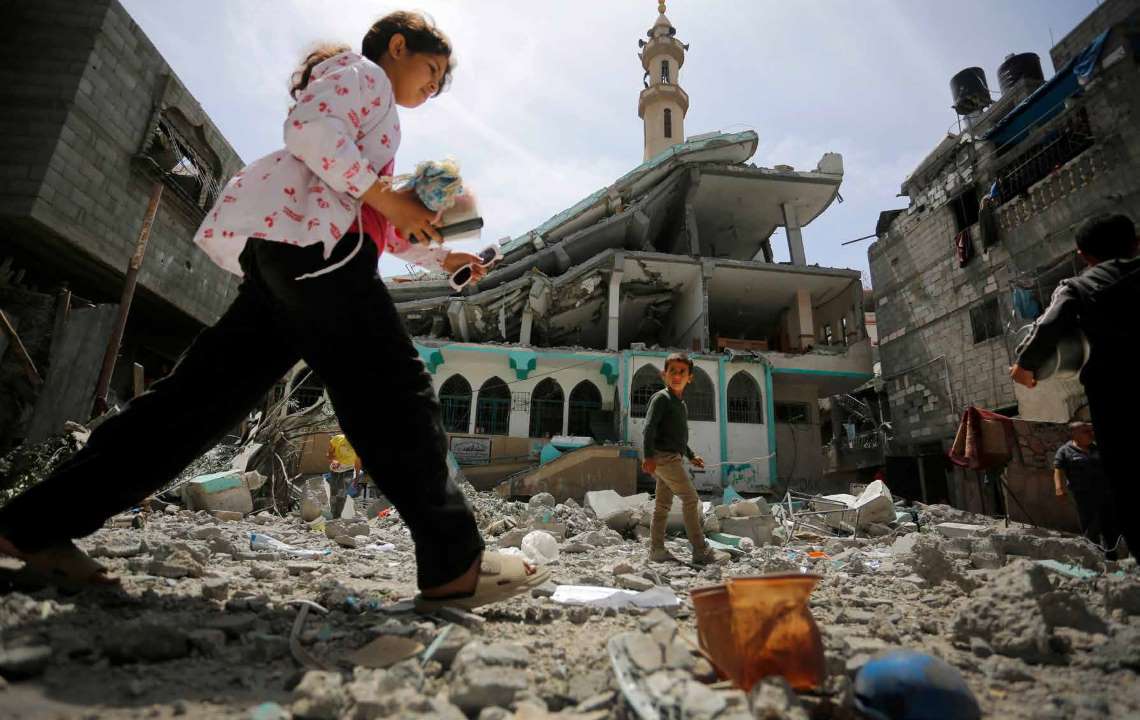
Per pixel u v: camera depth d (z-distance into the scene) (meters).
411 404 1.78
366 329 1.75
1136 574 3.49
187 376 1.91
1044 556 4.12
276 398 10.91
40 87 12.98
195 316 17.48
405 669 1.37
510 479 15.67
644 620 1.63
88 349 10.31
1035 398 15.68
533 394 20.34
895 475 20.58
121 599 1.83
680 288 23.97
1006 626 1.80
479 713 1.25
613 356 20.05
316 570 3.09
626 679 1.31
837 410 29.12
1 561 1.91
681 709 1.13
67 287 14.62
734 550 5.46
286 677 1.34
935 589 2.96
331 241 1.69
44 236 12.97
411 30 1.96
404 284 21.88
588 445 17.55
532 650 1.68
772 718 1.07
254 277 1.88
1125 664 1.60
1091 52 14.48
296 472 10.89
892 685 1.20
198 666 1.40
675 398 4.68
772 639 1.33
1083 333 2.25
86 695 1.17
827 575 3.72
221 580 2.19
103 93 13.76
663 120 33.44
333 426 10.88
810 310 23.53
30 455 7.59
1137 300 2.20
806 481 21.97
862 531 8.24
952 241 19.62
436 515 1.81
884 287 23.08
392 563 3.89
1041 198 15.93
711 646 1.43
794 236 25.50
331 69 1.77
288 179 1.73
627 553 5.21
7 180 12.32
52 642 1.38
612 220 23.06
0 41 13.24
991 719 1.28
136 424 1.85
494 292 20.84
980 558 4.22
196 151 16.97
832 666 1.55
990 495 13.41
